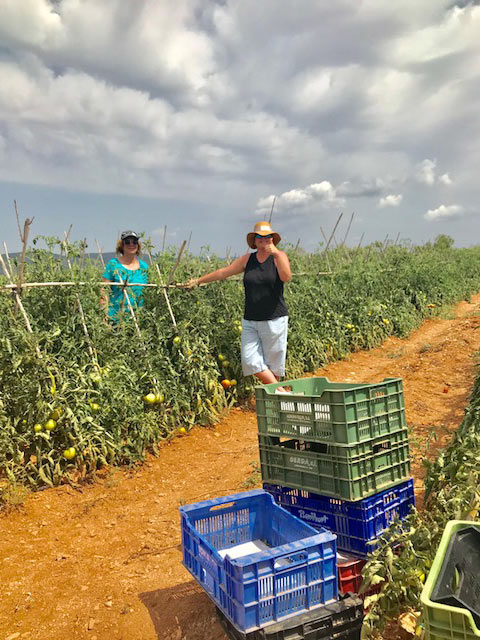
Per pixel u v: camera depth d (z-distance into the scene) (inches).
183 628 144.3
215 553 127.5
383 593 122.3
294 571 121.5
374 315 577.3
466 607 85.8
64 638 144.3
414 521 141.2
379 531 148.1
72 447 244.4
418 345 556.4
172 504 224.5
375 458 150.6
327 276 557.3
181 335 319.3
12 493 220.5
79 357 270.8
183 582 166.1
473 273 1117.7
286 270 284.7
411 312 679.1
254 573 117.4
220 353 361.1
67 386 249.3
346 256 711.1
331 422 147.6
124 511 221.0
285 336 298.8
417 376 406.6
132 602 158.4
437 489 170.4
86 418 247.6
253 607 117.3
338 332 505.4
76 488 237.6
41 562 183.5
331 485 148.9
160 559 181.3
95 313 284.7
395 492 155.3
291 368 430.9
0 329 253.3
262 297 288.0
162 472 259.3
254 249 303.0
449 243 1321.4
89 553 189.6
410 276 739.4
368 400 149.3
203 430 312.8
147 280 337.4
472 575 103.2
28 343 244.4
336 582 126.4
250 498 155.4
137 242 319.0
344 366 478.3
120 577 172.4
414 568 123.0
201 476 252.1
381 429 152.6
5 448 232.4
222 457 274.5
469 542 106.1
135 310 315.6
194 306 339.0
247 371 299.4
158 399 289.3
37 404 237.3
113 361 274.5
